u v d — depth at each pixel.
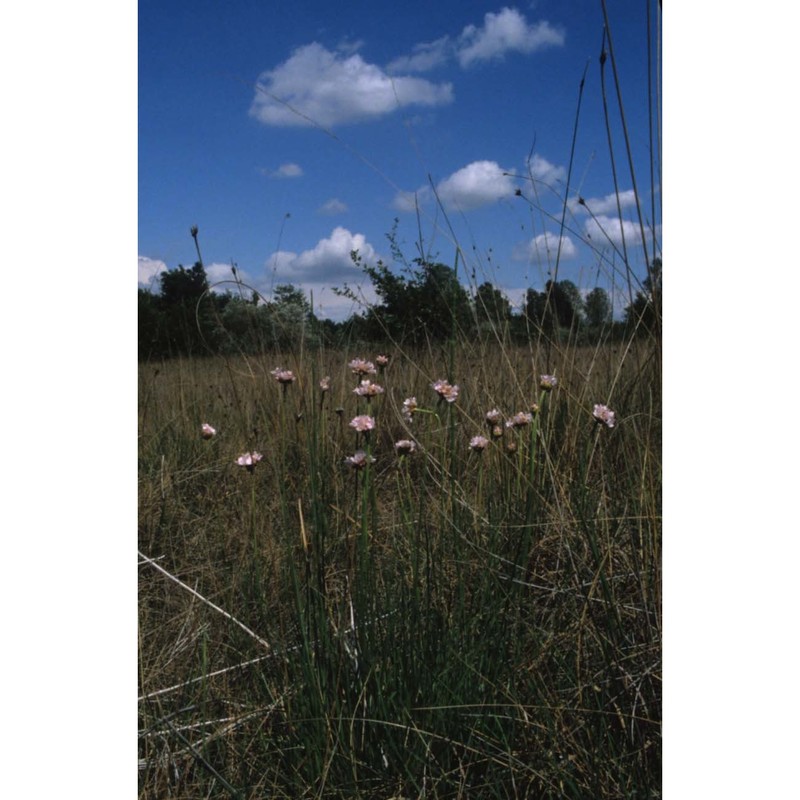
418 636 0.67
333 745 0.64
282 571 0.80
